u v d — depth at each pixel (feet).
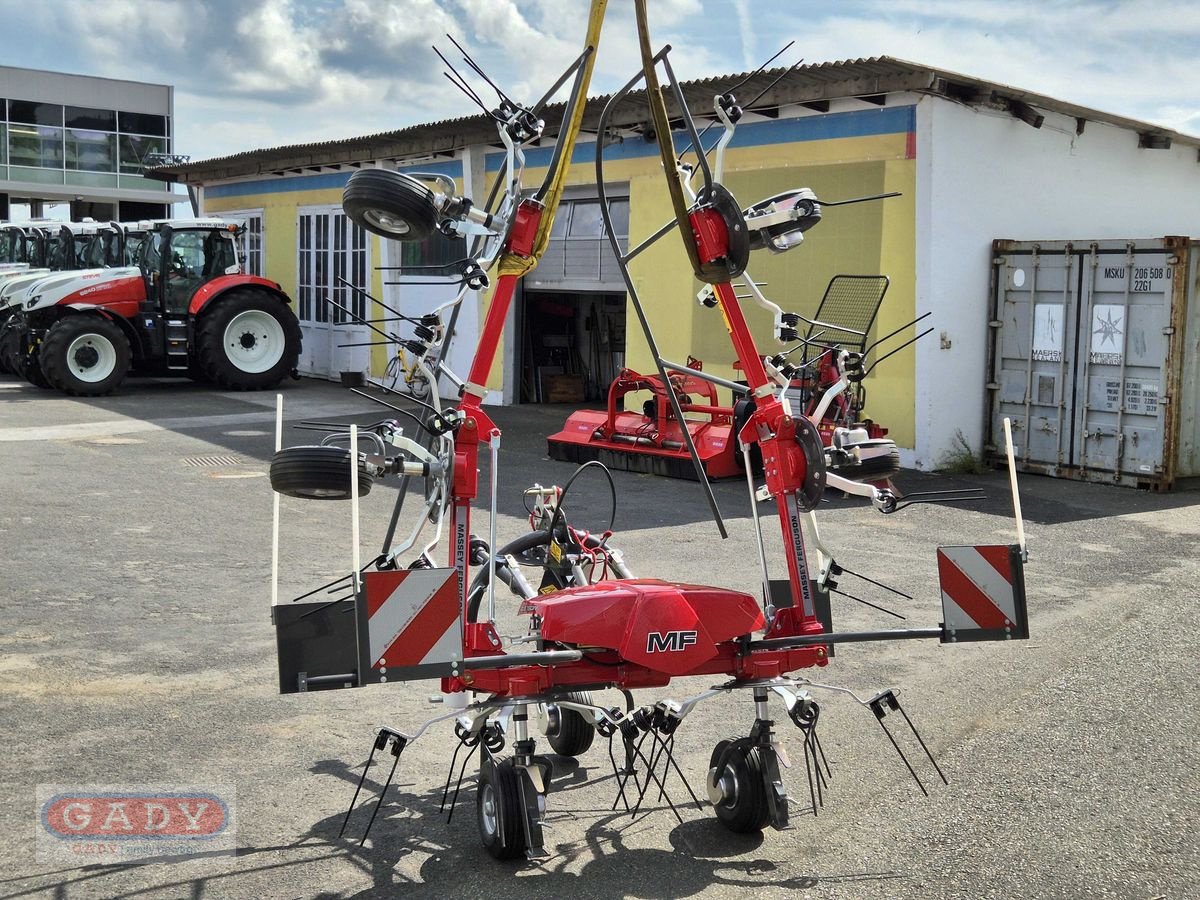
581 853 13.00
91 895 11.80
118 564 26.08
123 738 16.17
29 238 81.30
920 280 40.55
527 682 12.32
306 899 11.84
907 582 25.26
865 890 12.14
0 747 15.71
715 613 12.74
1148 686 18.81
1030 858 12.91
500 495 34.60
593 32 13.38
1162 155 48.39
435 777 15.16
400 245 66.28
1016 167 42.57
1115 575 26.27
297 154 69.87
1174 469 37.58
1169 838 13.43
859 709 17.88
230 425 50.19
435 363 13.37
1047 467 40.37
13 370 69.36
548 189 13.55
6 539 28.19
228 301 63.57
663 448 38.47
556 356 63.21
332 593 23.85
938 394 40.91
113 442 44.78
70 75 129.49
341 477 12.40
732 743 13.42
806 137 43.91
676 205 13.70
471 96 13.44
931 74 38.34
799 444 13.57
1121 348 38.19
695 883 12.28
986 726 17.11
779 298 44.86
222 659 19.74
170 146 135.95
